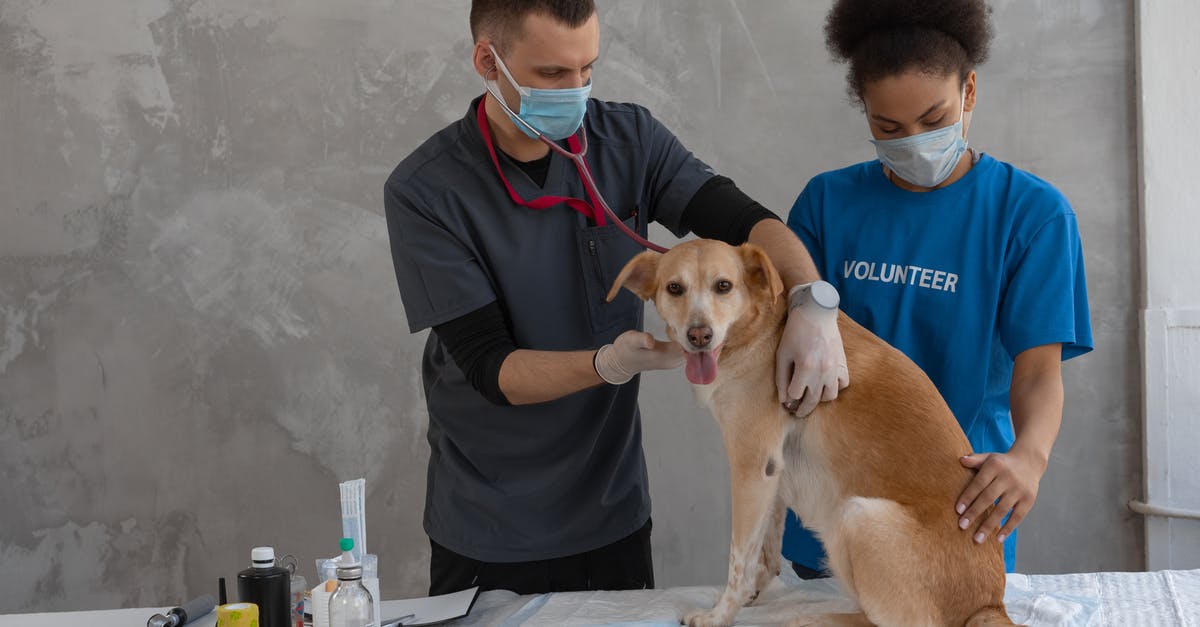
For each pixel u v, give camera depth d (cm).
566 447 219
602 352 178
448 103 359
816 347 168
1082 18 338
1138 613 177
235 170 361
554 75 188
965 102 198
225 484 365
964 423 197
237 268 362
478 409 219
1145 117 330
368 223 361
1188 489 329
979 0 190
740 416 183
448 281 203
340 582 167
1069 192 341
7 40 361
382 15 358
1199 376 326
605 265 211
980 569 162
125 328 362
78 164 362
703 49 355
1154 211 330
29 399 364
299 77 360
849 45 200
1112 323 340
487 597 213
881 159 199
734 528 183
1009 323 192
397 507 366
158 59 360
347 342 363
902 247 200
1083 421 343
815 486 184
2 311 363
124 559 366
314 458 365
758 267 181
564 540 224
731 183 214
